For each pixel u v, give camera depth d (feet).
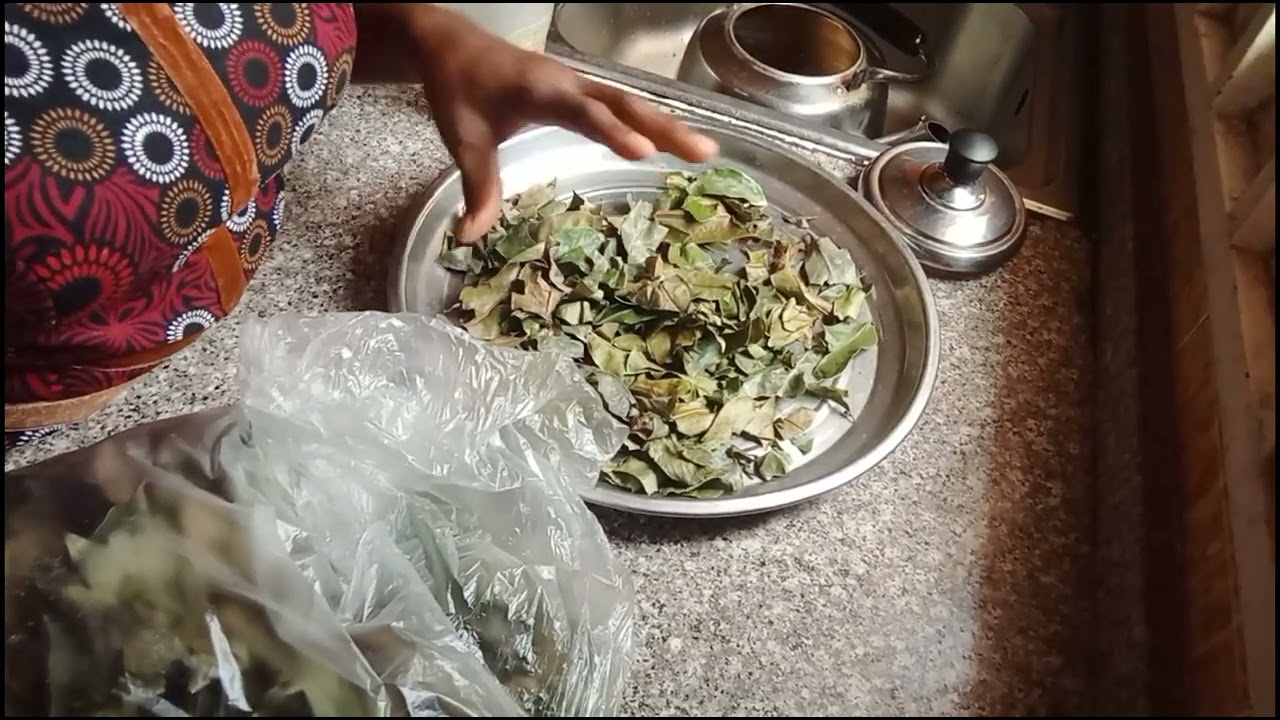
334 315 1.62
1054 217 2.46
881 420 1.94
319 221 2.10
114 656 1.22
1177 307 1.98
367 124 2.33
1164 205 2.23
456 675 1.27
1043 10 3.24
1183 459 1.72
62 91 1.04
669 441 1.79
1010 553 1.77
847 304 2.08
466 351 1.67
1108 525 1.77
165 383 1.75
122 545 1.30
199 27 1.13
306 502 1.43
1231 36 2.45
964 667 1.61
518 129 1.67
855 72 2.89
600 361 1.90
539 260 2.02
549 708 1.38
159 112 1.12
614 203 2.30
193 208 1.22
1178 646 1.50
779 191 2.35
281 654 1.22
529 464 1.59
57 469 1.40
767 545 1.73
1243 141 2.11
